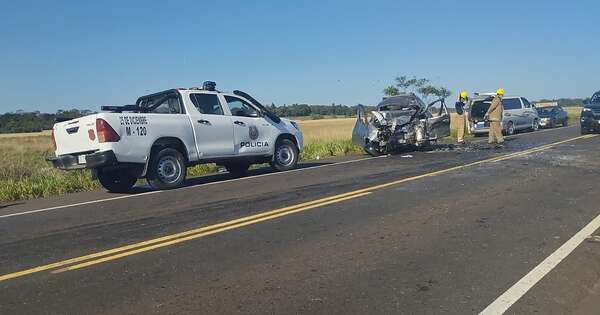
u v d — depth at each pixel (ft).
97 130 32.71
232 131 39.65
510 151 52.85
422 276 16.76
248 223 24.02
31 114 285.02
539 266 17.51
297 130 45.68
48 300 15.43
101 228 24.25
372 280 16.51
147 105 38.86
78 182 40.37
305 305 14.70
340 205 27.58
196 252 19.76
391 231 22.15
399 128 56.13
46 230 24.39
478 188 31.68
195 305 14.84
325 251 19.54
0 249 21.17
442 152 55.31
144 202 30.86
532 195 29.14
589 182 32.71
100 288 16.29
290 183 36.19
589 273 16.92
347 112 316.60
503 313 14.02
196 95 38.19
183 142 36.50
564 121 107.24
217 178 42.09
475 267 17.52
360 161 50.70
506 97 89.35
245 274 17.24
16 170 53.98
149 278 17.06
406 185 33.40
